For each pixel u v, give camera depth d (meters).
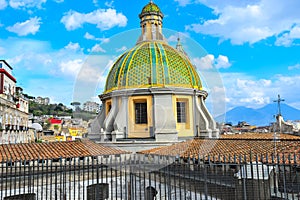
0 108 31.31
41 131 55.69
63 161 14.95
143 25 22.81
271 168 10.71
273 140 15.98
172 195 12.64
